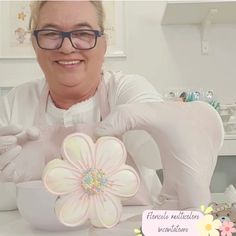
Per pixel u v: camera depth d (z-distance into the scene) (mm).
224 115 1439
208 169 536
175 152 526
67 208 432
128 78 822
